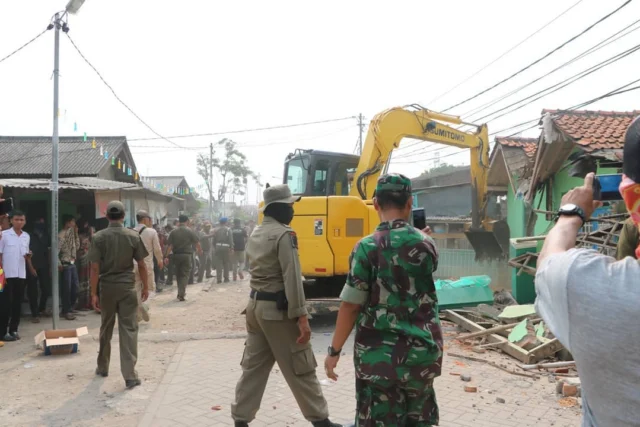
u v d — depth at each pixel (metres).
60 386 5.05
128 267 5.16
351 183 10.53
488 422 4.12
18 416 4.29
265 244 3.64
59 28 7.49
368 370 2.46
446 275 15.08
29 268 7.87
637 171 1.19
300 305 3.50
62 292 8.86
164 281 14.12
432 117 11.41
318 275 8.15
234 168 47.78
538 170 10.65
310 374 3.67
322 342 7.18
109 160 18.08
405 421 2.51
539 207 12.27
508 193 15.78
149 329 8.01
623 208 8.23
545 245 1.41
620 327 1.12
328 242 8.03
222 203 53.75
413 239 2.54
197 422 4.10
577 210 1.44
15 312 7.22
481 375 5.44
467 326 7.55
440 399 4.67
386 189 2.63
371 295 2.53
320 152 9.80
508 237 14.22
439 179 25.50
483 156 12.88
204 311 9.68
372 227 8.19
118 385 5.08
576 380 4.92
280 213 3.77
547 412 4.34
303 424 4.09
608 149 8.16
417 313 2.52
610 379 1.16
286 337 3.59
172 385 5.03
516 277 9.19
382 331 2.49
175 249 11.00
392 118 10.23
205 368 5.64
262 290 3.62
